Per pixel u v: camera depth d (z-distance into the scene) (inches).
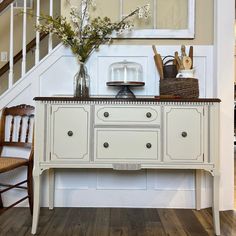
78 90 82.7
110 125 72.2
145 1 91.7
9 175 91.5
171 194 91.3
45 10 125.3
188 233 72.2
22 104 89.1
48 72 90.7
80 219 80.8
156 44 91.0
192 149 72.0
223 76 87.6
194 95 79.7
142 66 90.9
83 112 72.1
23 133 90.7
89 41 86.5
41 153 72.0
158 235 70.9
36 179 71.9
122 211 87.8
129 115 72.1
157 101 71.7
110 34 89.6
